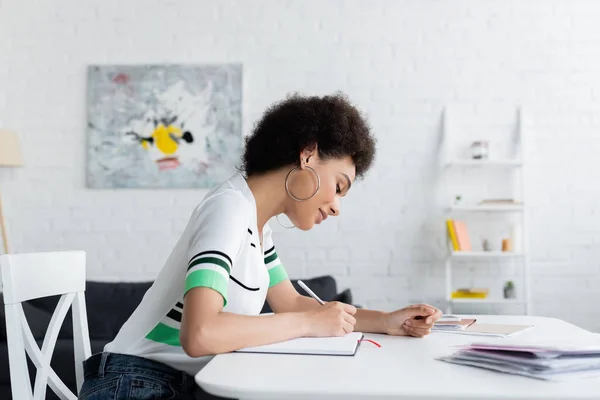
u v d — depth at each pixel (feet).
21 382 4.27
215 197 4.34
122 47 13.93
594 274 13.46
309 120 4.44
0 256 4.33
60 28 14.03
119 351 4.40
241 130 13.67
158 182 13.74
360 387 2.96
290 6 13.83
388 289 13.60
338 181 4.62
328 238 13.69
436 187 13.62
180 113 13.75
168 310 4.35
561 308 13.46
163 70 13.80
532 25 13.62
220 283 3.88
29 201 13.92
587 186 13.52
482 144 13.19
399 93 13.71
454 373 3.29
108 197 13.87
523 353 3.31
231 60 13.84
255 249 4.50
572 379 3.11
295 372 3.30
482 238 13.61
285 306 5.52
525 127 13.60
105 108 13.87
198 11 13.91
